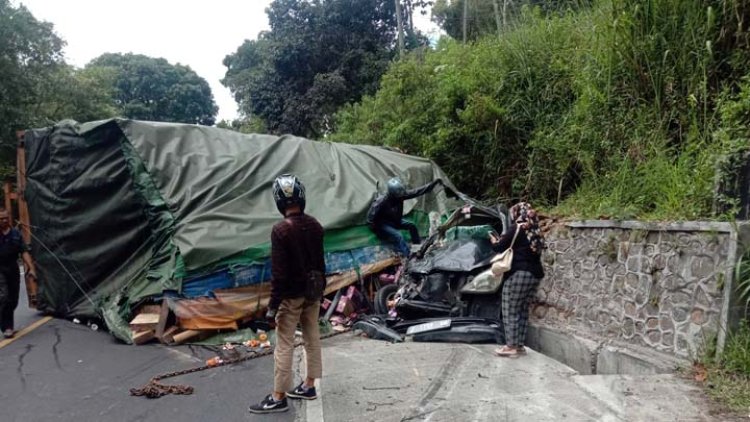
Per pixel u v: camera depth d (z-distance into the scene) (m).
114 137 7.39
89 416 4.47
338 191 8.62
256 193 7.66
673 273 5.11
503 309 5.86
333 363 5.75
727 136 5.36
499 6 15.40
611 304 5.89
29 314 8.37
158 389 4.96
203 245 6.63
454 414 4.29
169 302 6.48
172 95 50.47
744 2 6.07
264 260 7.04
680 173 5.89
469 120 10.47
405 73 12.66
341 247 8.05
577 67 9.01
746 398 4.05
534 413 4.23
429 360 5.77
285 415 4.41
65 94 24.17
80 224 7.64
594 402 4.34
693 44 6.49
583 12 9.91
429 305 7.09
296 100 24.36
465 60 12.16
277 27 25.88
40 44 20.16
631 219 5.81
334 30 24.67
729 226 4.56
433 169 10.52
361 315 7.57
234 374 5.52
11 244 6.86
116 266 7.48
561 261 6.87
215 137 8.20
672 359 4.96
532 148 9.84
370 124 13.87
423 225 9.55
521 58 10.40
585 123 8.24
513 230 5.77
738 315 4.53
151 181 7.09
